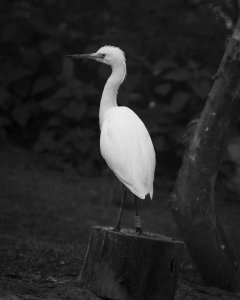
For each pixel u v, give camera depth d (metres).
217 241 9.24
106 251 7.35
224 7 15.99
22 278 8.18
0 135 15.68
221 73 8.98
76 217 12.18
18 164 14.56
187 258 11.17
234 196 14.55
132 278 7.27
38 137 15.77
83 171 14.62
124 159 7.45
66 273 8.86
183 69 15.34
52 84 15.95
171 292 7.39
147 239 7.25
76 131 14.91
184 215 9.18
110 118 8.00
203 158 9.06
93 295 7.45
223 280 9.41
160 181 15.08
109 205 13.13
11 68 15.94
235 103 8.98
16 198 12.70
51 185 13.62
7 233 10.90
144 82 15.97
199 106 15.41
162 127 15.08
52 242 10.71
